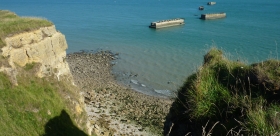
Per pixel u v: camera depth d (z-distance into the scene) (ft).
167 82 180.75
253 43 239.30
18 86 78.74
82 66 212.64
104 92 164.76
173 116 37.76
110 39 296.30
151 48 254.68
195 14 464.24
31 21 97.50
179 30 328.70
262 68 33.27
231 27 330.54
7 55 80.69
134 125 126.41
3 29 85.20
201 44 255.91
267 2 620.90
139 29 345.10
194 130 33.37
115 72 201.05
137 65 212.84
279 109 27.35
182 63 208.74
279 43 234.38
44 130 74.13
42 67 93.86
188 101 33.83
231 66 36.96
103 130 116.26
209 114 31.81
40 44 95.04
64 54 110.22
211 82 34.83
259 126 25.55
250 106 29.17
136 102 153.07
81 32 333.21
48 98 85.61
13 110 70.49
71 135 81.00
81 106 104.78
